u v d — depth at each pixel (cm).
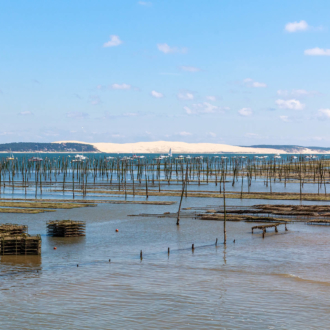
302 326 3309
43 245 6347
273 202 12350
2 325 3328
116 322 3394
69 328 3275
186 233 7344
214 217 8975
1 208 10650
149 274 4750
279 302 3841
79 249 6069
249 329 3256
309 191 15412
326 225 8094
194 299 3922
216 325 3331
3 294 4066
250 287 4272
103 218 9169
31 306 3744
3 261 5344
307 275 4688
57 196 14175
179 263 5247
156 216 9419
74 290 4188
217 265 5141
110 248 6141
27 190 16362
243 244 6391
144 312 3603
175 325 3338
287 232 7388
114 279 4556
